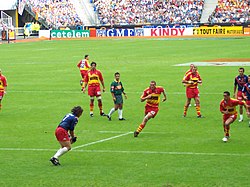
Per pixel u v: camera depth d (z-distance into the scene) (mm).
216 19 178250
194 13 183625
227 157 32375
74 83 70000
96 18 192375
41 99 57625
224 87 63469
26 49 135500
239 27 171375
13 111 50688
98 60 102125
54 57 110500
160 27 180500
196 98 46531
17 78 76000
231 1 180750
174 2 187750
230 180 27656
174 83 68188
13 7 183125
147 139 38000
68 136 31156
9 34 172125
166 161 31688
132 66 89938
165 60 99500
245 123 43312
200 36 172875
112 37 180125
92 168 30375
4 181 28031
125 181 27797
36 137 39188
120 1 192875
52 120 46094
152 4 189625
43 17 189750
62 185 27281
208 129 41438
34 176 28906
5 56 115250
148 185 27047
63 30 183625
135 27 184000
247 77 45844
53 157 30938
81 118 47031
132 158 32531
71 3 193000
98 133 40469
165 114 48188
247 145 35562
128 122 44938
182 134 39656
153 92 38875
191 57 104562
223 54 109688
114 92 45500
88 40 168250
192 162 31359
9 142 37562
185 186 26812
